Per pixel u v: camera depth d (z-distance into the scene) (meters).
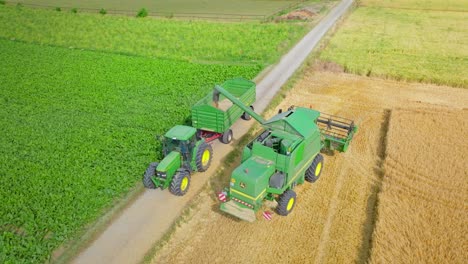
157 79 31.95
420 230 15.41
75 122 24.30
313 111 19.73
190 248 15.10
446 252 14.37
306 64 36.19
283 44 42.25
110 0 77.25
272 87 30.95
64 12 61.94
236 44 42.75
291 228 15.96
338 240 15.34
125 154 20.55
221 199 16.33
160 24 53.00
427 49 40.25
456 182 18.33
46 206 16.72
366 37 45.47
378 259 14.05
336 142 20.47
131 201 17.58
